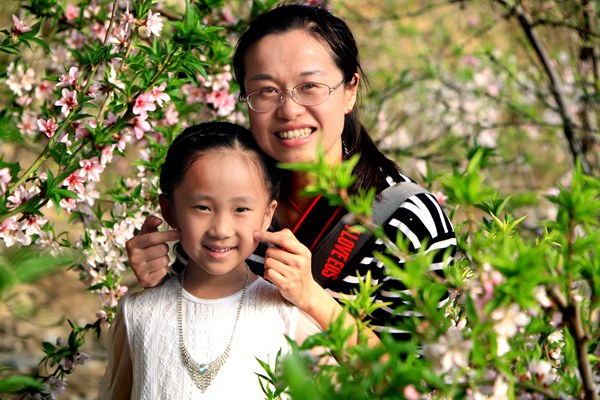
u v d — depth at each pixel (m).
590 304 1.52
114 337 2.32
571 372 1.62
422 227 2.31
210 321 2.17
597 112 4.50
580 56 4.41
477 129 5.18
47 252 2.77
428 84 5.95
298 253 2.11
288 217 2.48
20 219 2.31
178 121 3.23
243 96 2.45
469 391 1.48
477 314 1.46
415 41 7.14
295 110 2.28
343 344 1.53
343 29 2.38
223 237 2.07
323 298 2.15
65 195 2.30
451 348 1.45
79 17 3.32
